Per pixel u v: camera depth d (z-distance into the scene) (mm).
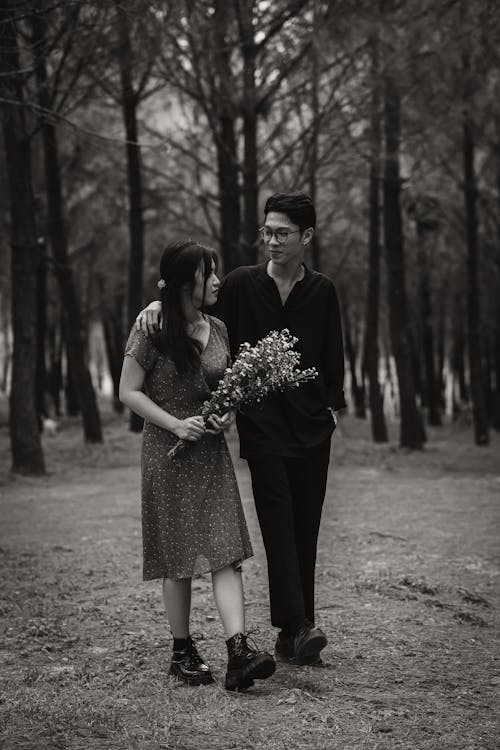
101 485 12398
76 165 19625
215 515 4043
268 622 5156
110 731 3455
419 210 21859
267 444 4207
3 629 5051
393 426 29266
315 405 4344
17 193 13148
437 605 5555
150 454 4082
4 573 6578
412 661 4449
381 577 6270
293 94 13781
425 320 27656
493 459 17078
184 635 4133
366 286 28391
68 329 17859
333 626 5082
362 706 3783
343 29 12453
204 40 12891
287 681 4102
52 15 8805
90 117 19016
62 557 7191
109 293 27344
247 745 3322
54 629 5008
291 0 12812
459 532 8383
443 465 15867
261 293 4340
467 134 19703
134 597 5746
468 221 20766
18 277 13312
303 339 4340
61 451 16703
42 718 3594
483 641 4812
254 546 7668
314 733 3461
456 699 3895
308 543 4402
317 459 4340
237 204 16719
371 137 14914
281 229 4203
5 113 11086
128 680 4102
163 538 4043
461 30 13094
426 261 25156
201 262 4031
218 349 4184
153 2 8789
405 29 12914
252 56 13539
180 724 3541
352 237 25062
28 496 11234
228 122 16328
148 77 15188
